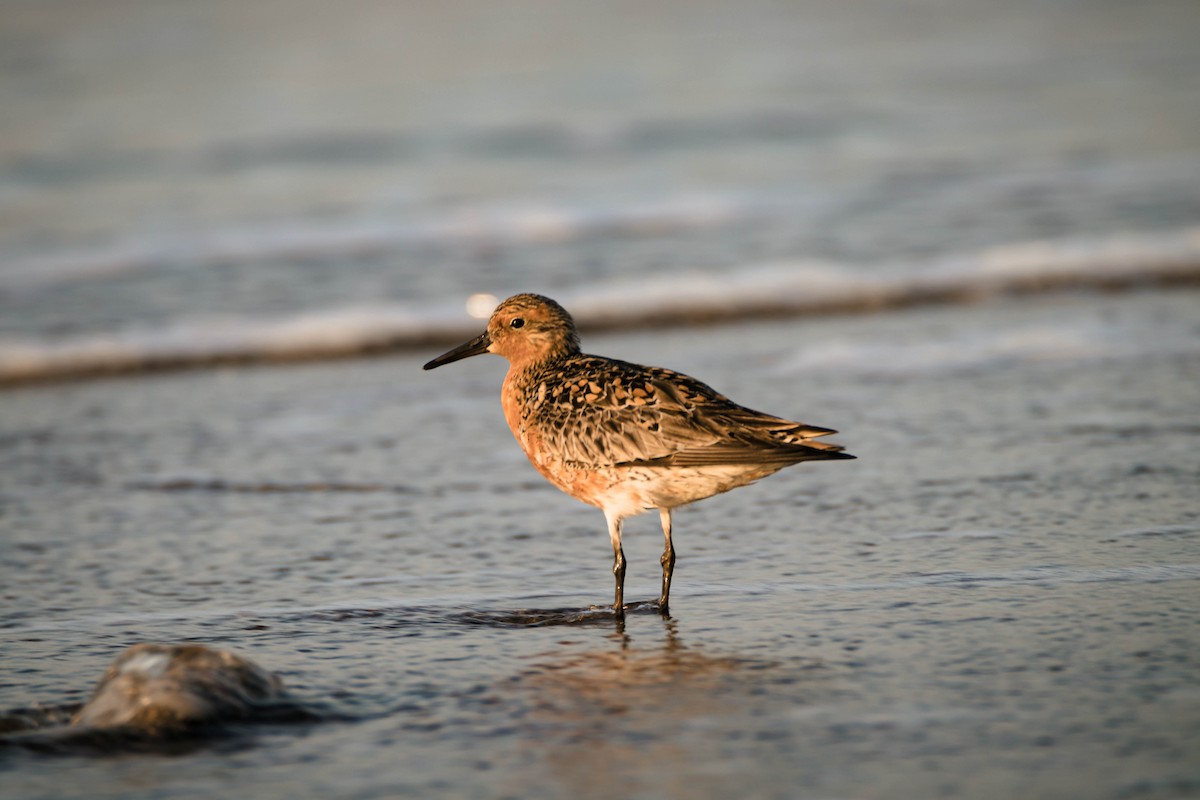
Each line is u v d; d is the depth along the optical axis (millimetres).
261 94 32312
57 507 11625
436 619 8875
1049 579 9070
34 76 33875
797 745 6680
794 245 20750
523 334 9961
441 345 17219
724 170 25734
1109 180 24047
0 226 22516
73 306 18438
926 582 9164
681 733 6891
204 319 17828
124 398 15305
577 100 31500
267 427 14055
